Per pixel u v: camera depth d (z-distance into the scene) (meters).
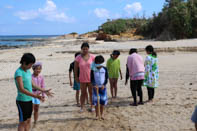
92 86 5.75
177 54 21.89
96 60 5.61
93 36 82.56
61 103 7.57
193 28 46.78
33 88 5.08
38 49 32.53
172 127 4.99
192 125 5.05
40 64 5.40
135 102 6.76
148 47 6.96
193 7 46.59
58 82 11.41
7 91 9.98
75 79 6.39
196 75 11.14
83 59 6.13
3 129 5.39
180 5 47.84
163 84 9.53
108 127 5.21
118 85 10.09
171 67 14.41
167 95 7.70
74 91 9.37
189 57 18.97
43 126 5.41
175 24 47.88
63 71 14.94
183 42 30.47
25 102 4.20
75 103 7.51
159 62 16.97
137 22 72.75
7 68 16.84
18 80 4.05
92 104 6.15
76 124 5.48
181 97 7.35
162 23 54.59
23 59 4.11
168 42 32.38
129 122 5.42
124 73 13.15
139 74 6.61
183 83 9.47
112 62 7.56
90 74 5.71
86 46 6.05
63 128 5.26
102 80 5.64
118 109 6.50
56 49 30.34
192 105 6.47
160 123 5.26
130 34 61.19
